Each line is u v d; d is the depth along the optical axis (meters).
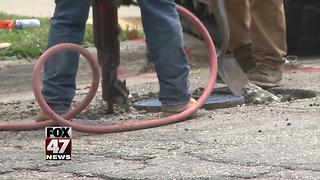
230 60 12.51
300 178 6.89
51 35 10.09
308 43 20.98
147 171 7.29
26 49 19.27
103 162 7.76
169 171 7.26
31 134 9.78
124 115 11.47
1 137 9.60
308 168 7.23
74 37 10.10
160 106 11.83
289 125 9.57
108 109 11.52
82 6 10.02
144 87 15.80
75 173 7.32
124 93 11.47
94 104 12.66
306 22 20.77
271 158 7.68
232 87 12.42
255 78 13.55
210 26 15.80
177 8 11.35
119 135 9.50
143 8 10.05
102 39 10.73
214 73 11.32
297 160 7.55
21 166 7.65
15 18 25.98
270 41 13.48
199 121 10.34
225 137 8.92
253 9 13.45
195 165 7.50
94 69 10.34
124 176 7.12
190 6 17.50
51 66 10.02
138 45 20.42
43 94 10.12
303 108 11.09
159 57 10.24
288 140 8.57
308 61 19.88
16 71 18.53
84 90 16.45
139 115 11.41
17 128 10.06
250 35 13.53
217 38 14.23
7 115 12.59
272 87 13.58
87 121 10.79
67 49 9.89
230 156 7.83
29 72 18.72
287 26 20.86
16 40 20.73
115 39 10.79
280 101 12.52
